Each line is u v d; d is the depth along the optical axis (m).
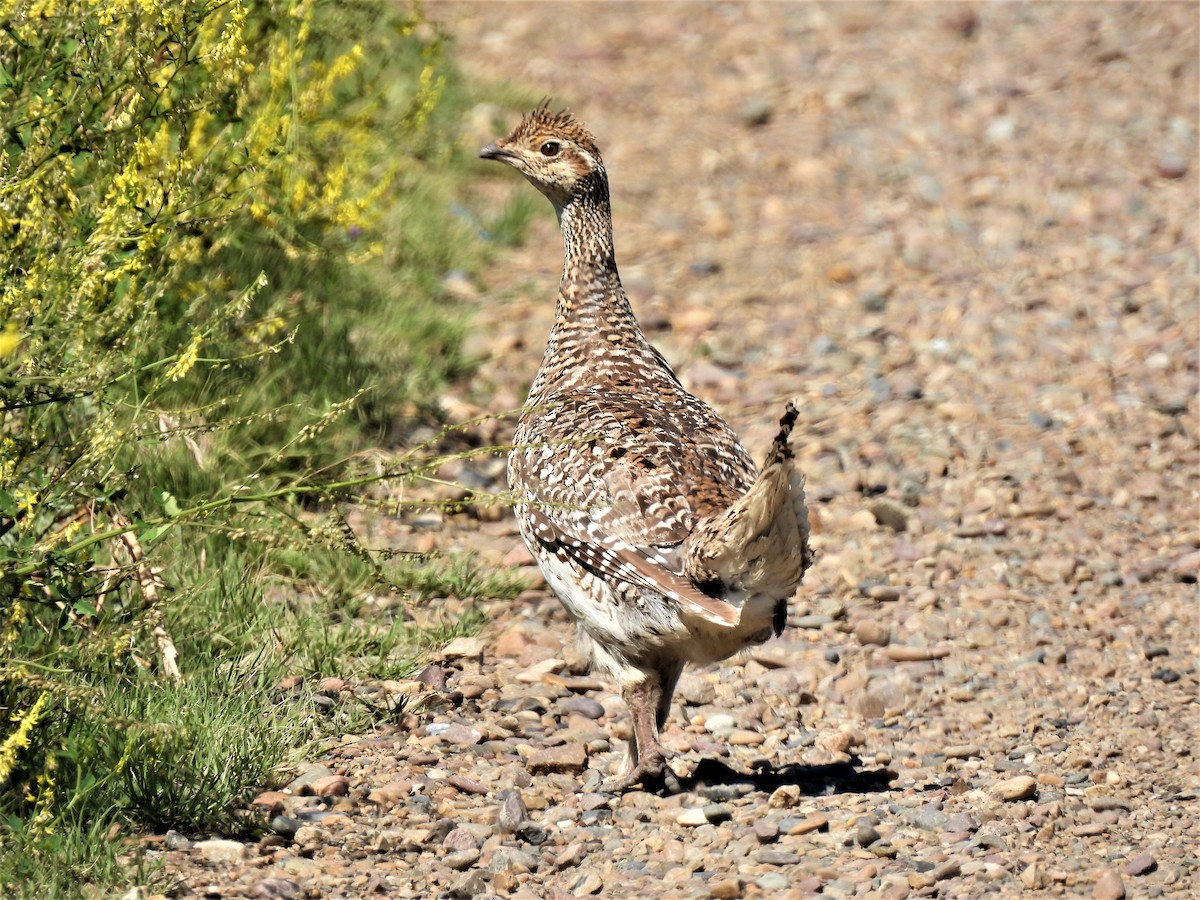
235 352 25.75
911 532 27.23
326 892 16.09
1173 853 17.12
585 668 22.20
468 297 36.06
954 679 22.56
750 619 17.45
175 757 17.41
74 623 18.59
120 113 18.81
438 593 24.02
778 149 45.41
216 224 20.38
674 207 42.12
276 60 22.47
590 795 18.53
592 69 50.94
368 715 20.00
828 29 53.78
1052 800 18.56
